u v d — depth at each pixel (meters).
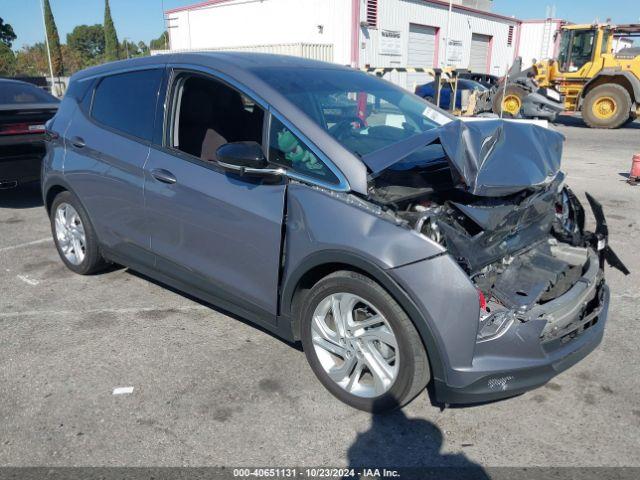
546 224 3.42
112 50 81.94
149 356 3.47
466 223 2.99
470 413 2.94
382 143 3.28
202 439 2.73
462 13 29.58
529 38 35.09
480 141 3.00
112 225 4.05
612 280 4.69
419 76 27.00
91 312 4.07
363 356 2.83
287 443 2.71
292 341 3.18
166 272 3.75
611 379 3.24
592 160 10.73
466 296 2.48
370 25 24.05
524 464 2.58
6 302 4.24
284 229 2.96
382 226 2.63
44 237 5.81
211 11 27.88
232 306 3.41
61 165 4.32
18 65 57.75
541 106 16.47
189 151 3.53
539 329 2.62
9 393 3.08
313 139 2.94
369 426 2.83
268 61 3.61
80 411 2.93
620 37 19.00
